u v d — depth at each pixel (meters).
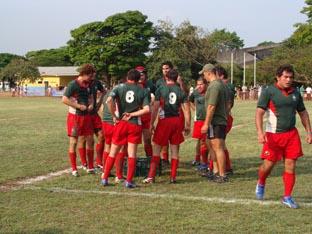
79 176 8.64
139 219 5.84
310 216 6.00
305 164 10.08
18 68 72.88
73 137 8.66
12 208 6.30
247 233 5.32
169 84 8.16
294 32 66.00
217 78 8.01
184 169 9.57
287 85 6.44
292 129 6.54
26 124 19.98
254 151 12.02
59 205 6.49
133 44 62.84
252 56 88.94
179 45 62.75
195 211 6.21
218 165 8.20
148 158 8.87
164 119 8.06
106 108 8.64
